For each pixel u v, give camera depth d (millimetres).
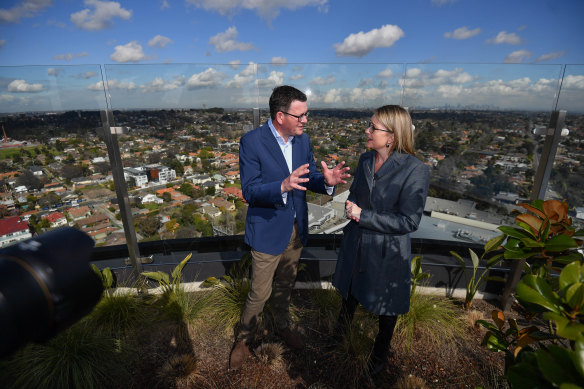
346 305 1994
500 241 2289
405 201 1546
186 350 2057
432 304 2375
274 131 1816
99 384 1769
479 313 2395
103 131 2244
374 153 1763
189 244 2785
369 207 1696
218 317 2324
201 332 2203
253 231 1810
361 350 1966
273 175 1798
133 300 2352
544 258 1530
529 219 1474
